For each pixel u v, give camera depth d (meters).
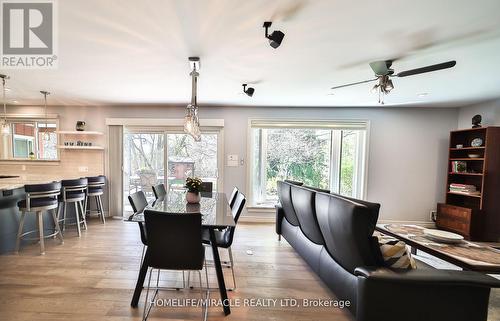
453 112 4.61
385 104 4.40
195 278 2.47
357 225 1.59
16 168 4.73
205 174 4.88
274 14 1.62
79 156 4.75
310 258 2.48
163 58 2.36
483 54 2.22
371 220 1.59
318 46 2.09
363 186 4.74
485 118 4.09
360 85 3.21
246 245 3.44
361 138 4.82
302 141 4.95
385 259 1.63
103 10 1.59
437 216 4.45
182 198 2.98
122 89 3.50
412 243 2.52
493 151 3.72
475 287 1.45
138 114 4.74
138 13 1.62
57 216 3.73
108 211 4.77
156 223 1.72
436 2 1.48
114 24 1.76
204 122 4.64
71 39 1.98
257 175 4.91
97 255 2.95
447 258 2.14
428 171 4.68
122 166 4.72
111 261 2.79
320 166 4.97
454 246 2.36
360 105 4.51
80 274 2.48
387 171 4.71
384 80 2.45
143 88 3.45
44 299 2.04
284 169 4.95
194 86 2.56
